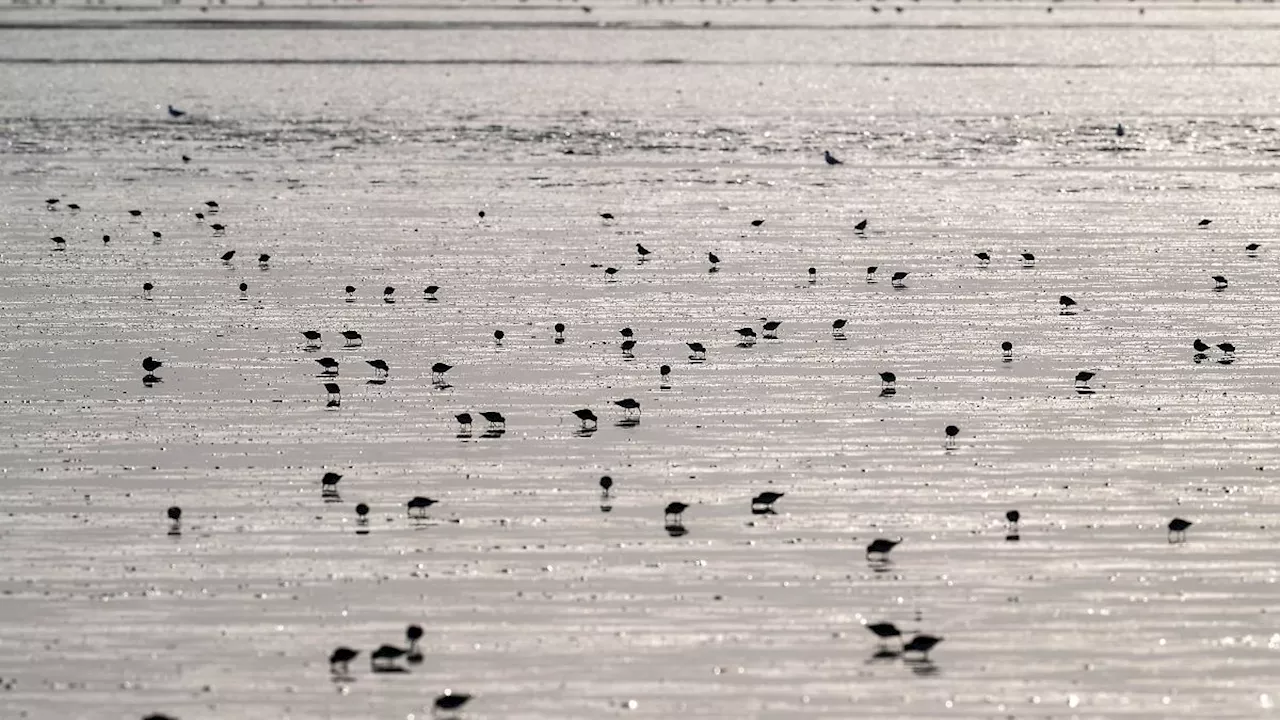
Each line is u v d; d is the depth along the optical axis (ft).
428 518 305.12
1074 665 245.04
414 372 406.41
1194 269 522.47
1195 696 235.40
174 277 509.35
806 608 264.31
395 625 258.37
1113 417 368.48
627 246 556.51
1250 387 392.68
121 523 303.07
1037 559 284.82
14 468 334.03
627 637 253.85
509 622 258.98
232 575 278.05
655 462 337.72
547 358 418.72
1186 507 311.06
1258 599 268.00
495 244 559.79
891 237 572.10
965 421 365.40
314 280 505.66
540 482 325.42
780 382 396.57
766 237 572.10
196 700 233.96
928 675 241.55
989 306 473.67
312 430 359.87
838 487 322.14
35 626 257.75
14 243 558.56
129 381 398.62
